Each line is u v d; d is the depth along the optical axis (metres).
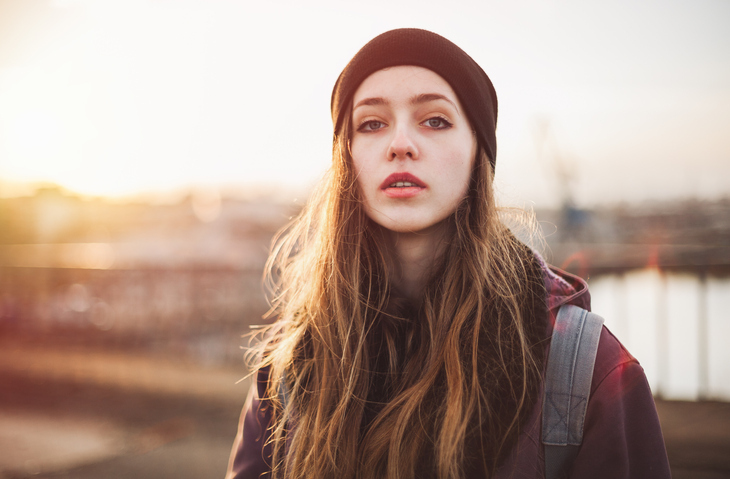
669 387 4.00
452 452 0.94
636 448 0.92
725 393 3.82
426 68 1.09
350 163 1.20
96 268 6.20
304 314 1.32
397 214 1.08
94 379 4.65
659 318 5.12
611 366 0.95
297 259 1.46
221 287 5.82
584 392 0.94
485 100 1.18
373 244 1.23
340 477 1.06
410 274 1.21
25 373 4.79
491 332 1.03
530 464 0.94
